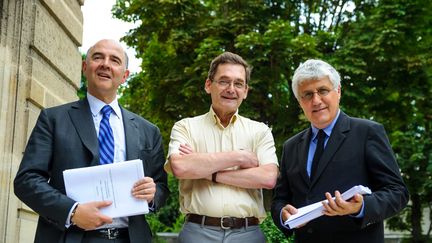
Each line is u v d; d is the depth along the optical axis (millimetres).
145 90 15625
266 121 14477
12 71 4988
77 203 3127
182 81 14188
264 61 13531
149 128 3898
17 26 5070
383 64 13891
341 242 3520
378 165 3496
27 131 5160
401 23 13258
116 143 3635
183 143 3924
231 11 14422
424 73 13836
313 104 3682
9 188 4844
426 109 14742
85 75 3785
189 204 3807
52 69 5887
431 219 16859
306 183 3730
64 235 3275
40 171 3332
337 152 3641
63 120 3533
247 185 3729
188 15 14438
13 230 4891
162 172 3869
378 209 3275
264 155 3912
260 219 3975
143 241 3486
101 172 3213
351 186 3547
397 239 17469
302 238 3725
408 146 15570
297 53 12883
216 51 13016
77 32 6672
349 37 14180
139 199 3213
